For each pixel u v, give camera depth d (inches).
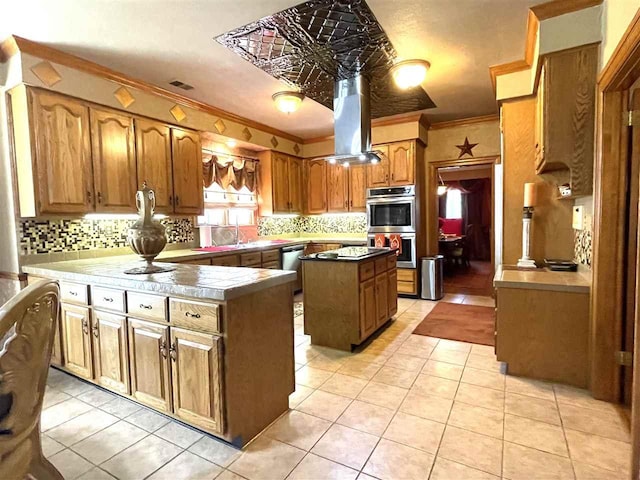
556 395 91.4
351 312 122.6
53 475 49.0
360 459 68.4
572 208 121.1
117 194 128.3
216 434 72.5
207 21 94.3
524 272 112.5
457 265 332.2
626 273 85.0
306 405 88.6
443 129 205.8
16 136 110.0
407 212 198.5
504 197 131.1
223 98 154.2
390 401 89.7
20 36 100.9
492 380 100.3
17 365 38.8
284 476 64.3
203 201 165.0
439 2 87.6
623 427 77.0
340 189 228.7
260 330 78.2
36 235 117.4
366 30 99.8
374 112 182.2
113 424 81.8
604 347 87.8
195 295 71.8
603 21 85.8
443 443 72.7
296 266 212.5
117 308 86.4
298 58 116.5
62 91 112.7
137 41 104.4
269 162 212.5
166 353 78.0
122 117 129.9
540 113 104.2
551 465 65.6
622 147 83.6
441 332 141.9
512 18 95.4
